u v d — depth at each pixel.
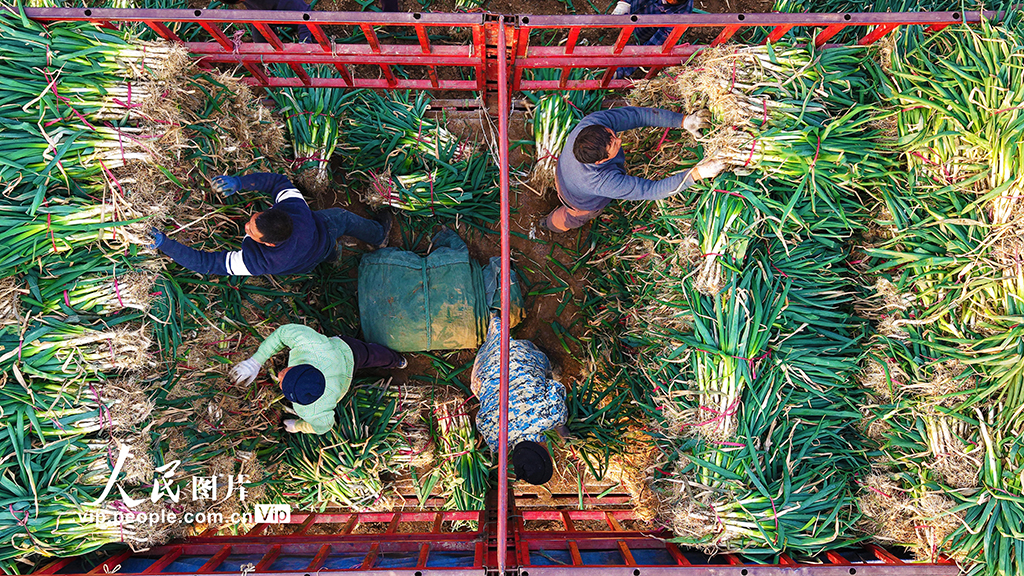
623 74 3.42
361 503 3.39
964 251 2.31
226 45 2.74
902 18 2.32
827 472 2.56
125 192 2.33
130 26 2.72
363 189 3.58
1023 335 2.23
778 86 2.42
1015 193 2.22
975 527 2.29
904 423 2.48
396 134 3.35
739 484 2.49
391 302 3.34
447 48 2.88
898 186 2.44
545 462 2.47
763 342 2.51
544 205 3.75
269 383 3.23
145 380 2.48
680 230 2.69
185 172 2.56
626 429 3.38
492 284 3.50
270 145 3.15
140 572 2.44
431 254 3.46
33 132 2.19
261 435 3.16
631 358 3.29
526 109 3.63
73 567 2.47
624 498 3.62
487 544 2.73
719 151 2.39
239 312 2.96
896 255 2.41
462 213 3.53
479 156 3.49
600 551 2.77
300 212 2.63
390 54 2.89
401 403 3.44
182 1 3.21
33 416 2.22
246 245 2.51
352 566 2.60
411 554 2.80
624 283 3.33
